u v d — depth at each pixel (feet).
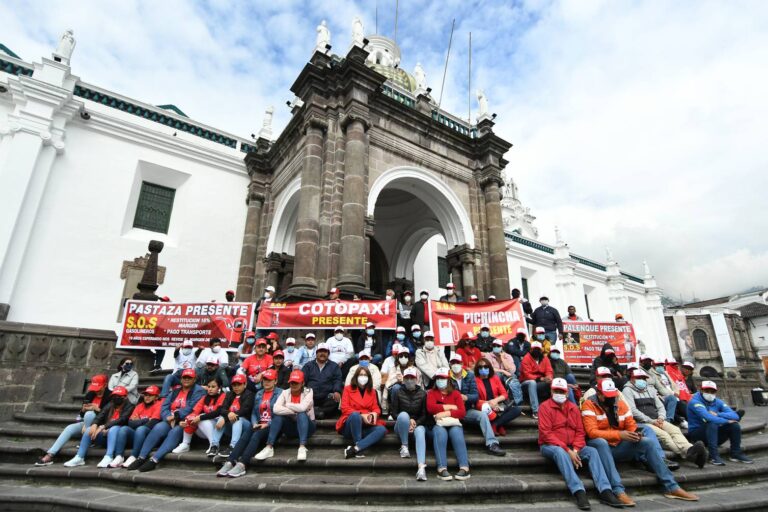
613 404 18.52
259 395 20.12
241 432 19.22
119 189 42.91
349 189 34.19
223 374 22.82
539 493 15.78
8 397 26.32
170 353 41.11
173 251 44.83
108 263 40.75
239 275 47.55
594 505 15.42
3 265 34.24
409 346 29.55
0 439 22.25
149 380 29.09
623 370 25.94
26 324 27.73
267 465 17.74
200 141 50.44
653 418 21.65
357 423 18.43
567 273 79.77
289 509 14.47
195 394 21.17
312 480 16.29
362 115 36.45
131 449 20.70
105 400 22.13
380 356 27.02
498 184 45.83
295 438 19.74
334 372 22.82
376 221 58.13
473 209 44.57
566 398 18.08
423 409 19.03
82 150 41.42
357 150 35.29
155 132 45.83
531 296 75.66
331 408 22.00
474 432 20.90
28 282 36.19
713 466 19.94
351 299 30.58
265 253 47.57
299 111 40.16
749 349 122.62
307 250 32.99
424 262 63.46
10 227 34.60
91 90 44.04
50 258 37.65
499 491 15.53
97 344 29.84
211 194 49.06
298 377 18.98
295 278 32.53
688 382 30.89
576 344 38.50
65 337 28.81
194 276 45.57
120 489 17.20
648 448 17.42
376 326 28.86
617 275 90.68
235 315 31.42
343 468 17.28
